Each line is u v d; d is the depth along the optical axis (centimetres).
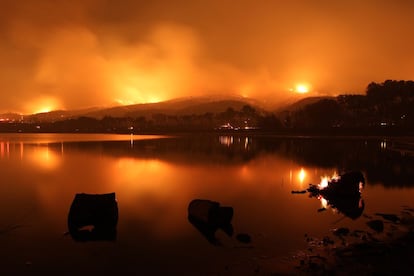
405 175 3847
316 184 3312
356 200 2652
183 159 5597
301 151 6988
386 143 9050
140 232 1959
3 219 2219
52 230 2003
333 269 1396
